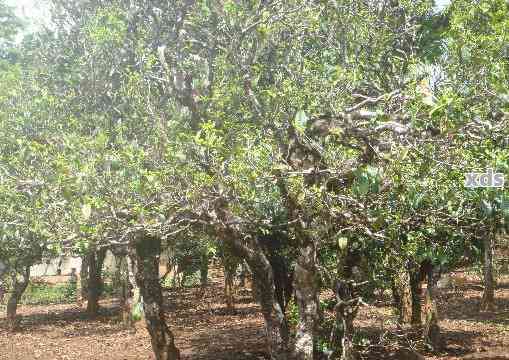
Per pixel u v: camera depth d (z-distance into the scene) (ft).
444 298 91.09
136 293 40.52
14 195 32.78
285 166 24.53
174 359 40.78
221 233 28.89
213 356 49.73
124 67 37.52
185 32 33.58
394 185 25.32
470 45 24.80
